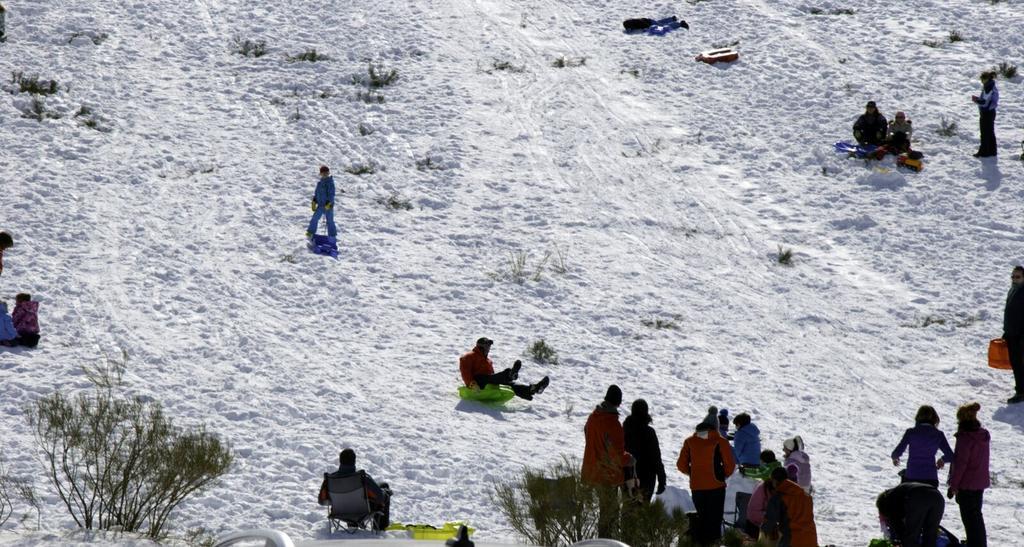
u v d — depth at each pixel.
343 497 45.97
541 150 106.38
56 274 75.94
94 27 121.38
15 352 64.25
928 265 90.19
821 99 115.75
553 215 95.19
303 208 92.00
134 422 46.75
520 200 97.31
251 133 104.50
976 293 86.31
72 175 91.81
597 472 44.38
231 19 128.75
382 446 57.28
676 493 54.38
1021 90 116.44
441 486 53.09
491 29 131.62
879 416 69.94
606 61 125.31
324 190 85.88
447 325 76.94
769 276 88.44
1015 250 91.62
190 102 109.25
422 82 117.31
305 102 111.38
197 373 64.56
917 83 118.31
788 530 41.09
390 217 92.56
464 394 65.81
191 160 98.00
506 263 87.00
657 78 121.56
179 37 122.75
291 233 87.69
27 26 118.88
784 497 41.31
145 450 42.62
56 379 60.88
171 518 44.50
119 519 41.28
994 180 101.00
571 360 73.62
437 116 110.44
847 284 87.56
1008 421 69.81
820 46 127.19
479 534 45.94
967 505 47.16
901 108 113.56
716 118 113.62
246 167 98.00
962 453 46.97
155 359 65.56
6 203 85.44
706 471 46.19
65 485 47.12
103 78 110.69
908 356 78.31
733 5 138.75
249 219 88.88
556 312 80.50
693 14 136.75
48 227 82.81
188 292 76.25
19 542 37.16
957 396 73.25
